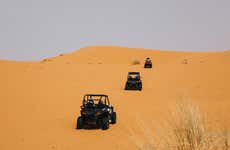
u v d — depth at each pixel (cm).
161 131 1723
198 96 9131
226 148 1485
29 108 7069
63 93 9706
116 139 4175
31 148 3894
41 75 13938
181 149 1536
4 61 17638
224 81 12012
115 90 10962
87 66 18500
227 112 5238
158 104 7400
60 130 5009
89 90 10750
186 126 1561
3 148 3903
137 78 11138
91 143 4091
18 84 11150
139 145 1570
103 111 5184
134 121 5500
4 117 6028
